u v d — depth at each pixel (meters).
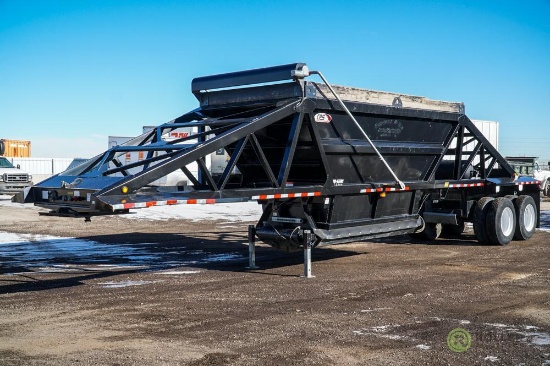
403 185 11.67
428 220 14.09
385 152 11.49
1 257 12.34
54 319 7.36
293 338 6.56
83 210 8.70
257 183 11.70
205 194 8.93
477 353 6.08
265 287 9.23
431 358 5.92
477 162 15.65
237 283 9.55
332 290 9.01
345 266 11.17
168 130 11.47
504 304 8.13
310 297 8.54
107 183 8.47
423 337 6.61
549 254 12.62
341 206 10.91
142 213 23.02
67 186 8.89
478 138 13.80
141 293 8.80
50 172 44.84
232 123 9.74
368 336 6.64
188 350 6.14
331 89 10.10
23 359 5.89
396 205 12.15
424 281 9.70
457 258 12.10
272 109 10.20
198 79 11.24
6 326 7.06
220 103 11.11
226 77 10.76
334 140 10.66
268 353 6.05
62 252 13.05
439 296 8.61
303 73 9.79
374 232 11.52
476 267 11.03
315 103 10.09
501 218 13.87
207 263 11.55
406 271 10.62
